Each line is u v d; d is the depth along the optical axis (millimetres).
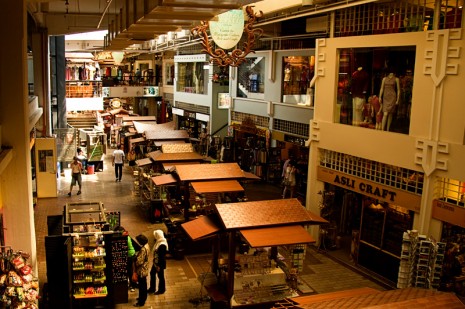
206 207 13445
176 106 33125
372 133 11492
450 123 9656
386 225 11656
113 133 30703
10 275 7363
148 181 16609
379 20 11469
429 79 10039
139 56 45438
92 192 18984
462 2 9375
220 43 10359
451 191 9867
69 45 31844
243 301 8672
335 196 14734
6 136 9547
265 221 8688
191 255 12781
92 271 9359
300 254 10023
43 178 17812
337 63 12750
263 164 21234
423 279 9711
